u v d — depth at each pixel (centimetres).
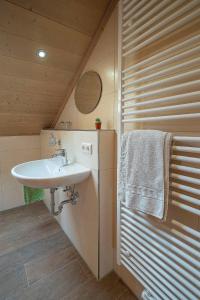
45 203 236
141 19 87
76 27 128
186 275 74
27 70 146
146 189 86
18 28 117
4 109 175
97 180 116
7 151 215
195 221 77
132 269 105
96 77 139
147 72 89
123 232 109
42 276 125
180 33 78
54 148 186
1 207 219
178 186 76
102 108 135
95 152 116
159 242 87
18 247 154
